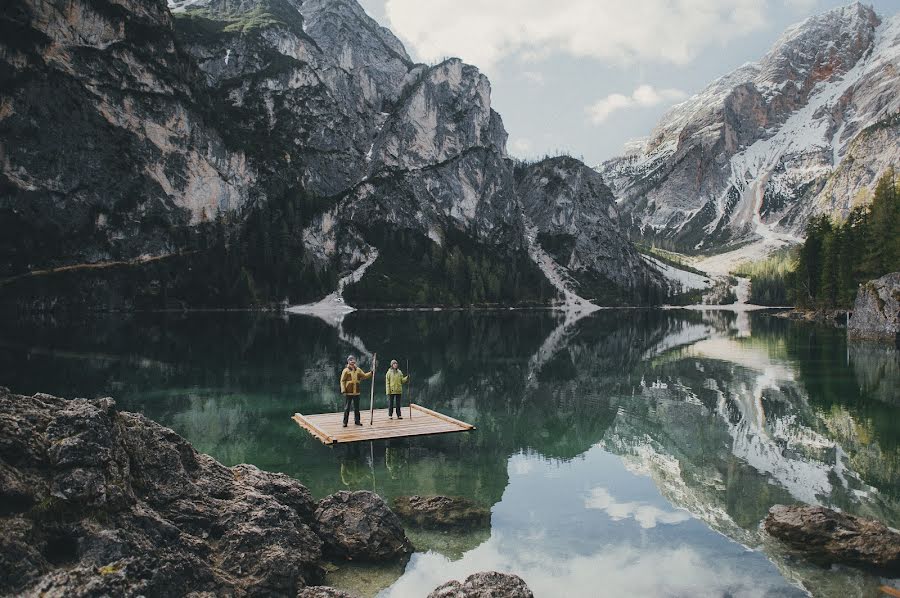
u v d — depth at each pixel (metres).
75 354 51.88
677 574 13.04
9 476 9.66
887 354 55.12
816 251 130.62
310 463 21.47
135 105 166.00
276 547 11.96
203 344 65.06
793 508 15.89
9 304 123.38
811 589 12.31
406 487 19.12
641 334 88.19
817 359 51.59
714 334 85.38
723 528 15.66
